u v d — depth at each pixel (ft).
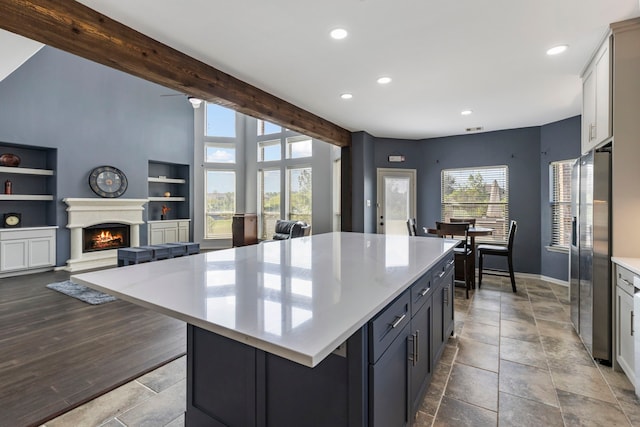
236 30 8.04
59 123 19.66
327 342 2.85
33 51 9.49
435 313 7.16
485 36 8.32
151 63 8.38
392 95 12.59
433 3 6.98
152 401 6.53
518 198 17.87
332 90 12.09
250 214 28.89
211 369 4.81
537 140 17.39
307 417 4.00
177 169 28.55
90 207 20.59
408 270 5.72
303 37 8.38
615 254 7.85
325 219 25.73
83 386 7.03
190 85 9.40
